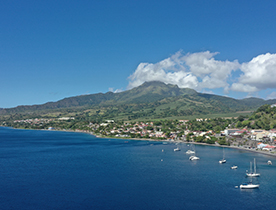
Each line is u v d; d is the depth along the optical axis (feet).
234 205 421.18
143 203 428.56
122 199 445.78
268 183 533.96
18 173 620.08
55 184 528.63
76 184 529.04
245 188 501.56
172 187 510.99
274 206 417.08
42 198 448.65
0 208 407.03
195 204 425.28
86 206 414.82
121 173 620.08
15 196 458.50
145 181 552.00
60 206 414.62
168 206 417.08
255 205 421.18
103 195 464.65
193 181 552.00
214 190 492.95
